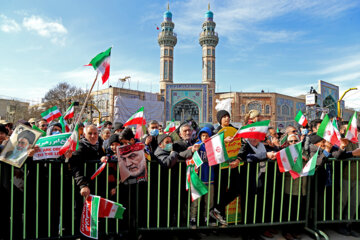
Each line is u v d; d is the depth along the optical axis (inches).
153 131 207.0
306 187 148.2
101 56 124.6
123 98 1348.4
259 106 1593.3
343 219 151.4
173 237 142.5
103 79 123.2
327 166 150.5
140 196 138.9
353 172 150.5
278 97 1626.5
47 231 128.3
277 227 156.0
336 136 136.9
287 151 138.1
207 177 141.8
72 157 122.1
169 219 142.0
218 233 148.9
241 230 149.3
